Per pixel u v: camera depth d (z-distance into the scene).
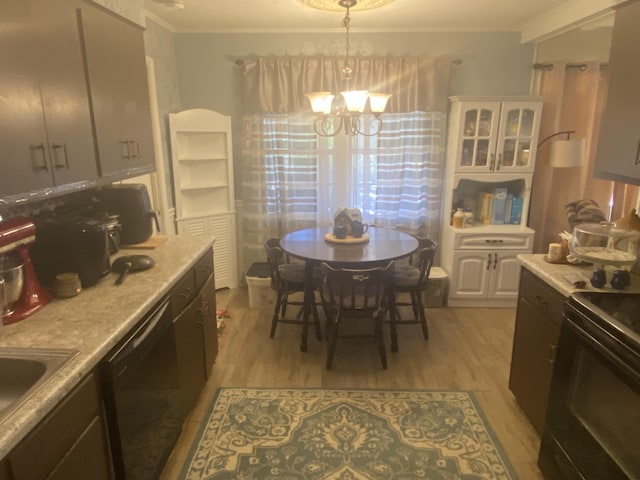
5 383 1.28
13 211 1.89
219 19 3.35
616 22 1.90
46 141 1.51
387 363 2.87
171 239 2.56
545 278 2.02
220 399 2.47
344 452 2.07
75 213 2.16
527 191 3.64
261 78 3.66
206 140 3.83
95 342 1.35
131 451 1.52
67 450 1.18
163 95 3.49
